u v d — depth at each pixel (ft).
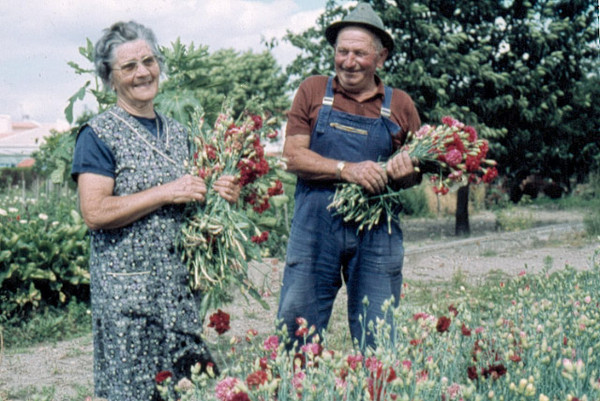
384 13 42.19
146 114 9.80
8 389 16.56
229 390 8.11
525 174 50.57
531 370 10.34
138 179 9.37
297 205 11.93
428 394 8.77
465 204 52.70
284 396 8.59
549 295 15.79
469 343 12.15
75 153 9.35
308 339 11.89
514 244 41.98
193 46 18.61
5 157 159.94
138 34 9.46
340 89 11.48
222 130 10.17
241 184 10.11
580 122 47.52
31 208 34.88
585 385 10.55
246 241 10.36
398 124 11.60
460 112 43.75
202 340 9.91
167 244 9.52
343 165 11.16
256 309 24.43
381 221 11.69
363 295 11.84
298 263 11.75
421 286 28.07
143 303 9.34
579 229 47.34
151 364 9.48
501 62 45.14
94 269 9.55
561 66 45.16
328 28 11.39
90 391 16.11
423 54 42.93
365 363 9.23
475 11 44.21
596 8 44.78
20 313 22.97
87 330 22.38
